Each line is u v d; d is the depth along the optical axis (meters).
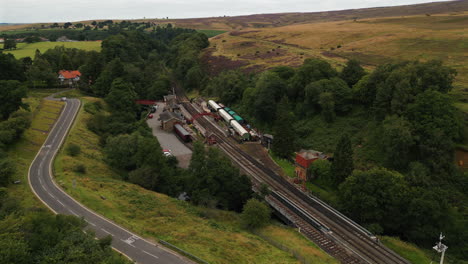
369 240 60.34
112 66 147.12
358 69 110.31
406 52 143.38
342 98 100.88
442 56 128.88
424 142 73.94
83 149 91.31
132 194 68.00
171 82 188.50
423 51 139.62
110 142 89.31
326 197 75.94
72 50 193.25
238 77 146.25
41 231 37.47
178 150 105.00
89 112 119.00
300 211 68.62
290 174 88.19
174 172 81.56
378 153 83.19
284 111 98.19
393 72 88.12
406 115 79.88
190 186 73.62
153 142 84.25
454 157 73.56
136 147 87.38
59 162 78.69
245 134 108.44
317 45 194.62
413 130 75.50
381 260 55.19
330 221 66.31
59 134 97.56
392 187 64.06
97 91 144.50
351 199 67.00
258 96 116.62
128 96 135.00
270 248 55.16
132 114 130.25
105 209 59.38
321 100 99.94
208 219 63.75
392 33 181.88
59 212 56.53
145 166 78.75
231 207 74.31
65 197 62.41
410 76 84.81
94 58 159.00
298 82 112.25
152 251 47.53
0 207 50.56
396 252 58.12
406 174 71.94
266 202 74.25
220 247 51.84
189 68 187.88
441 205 61.22
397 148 75.56
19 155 81.06
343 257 56.03
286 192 78.19
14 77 131.00
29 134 93.06
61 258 33.84
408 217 63.31
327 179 79.19
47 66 161.62
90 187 68.12
